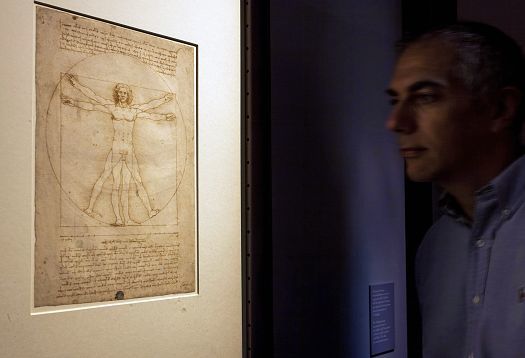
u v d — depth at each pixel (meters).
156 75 1.70
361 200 1.14
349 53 1.15
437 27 0.87
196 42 1.79
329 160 1.10
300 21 1.08
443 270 0.97
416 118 0.87
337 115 1.12
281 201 1.02
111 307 1.58
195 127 1.79
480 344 0.84
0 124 1.39
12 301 1.40
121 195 1.61
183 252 1.75
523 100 0.84
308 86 1.08
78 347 1.51
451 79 0.85
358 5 1.17
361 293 1.12
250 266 0.85
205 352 1.78
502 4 0.90
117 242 1.60
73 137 1.52
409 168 0.89
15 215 1.41
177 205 1.74
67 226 1.51
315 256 1.07
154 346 1.66
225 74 1.87
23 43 1.44
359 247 1.13
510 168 0.82
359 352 1.11
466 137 0.85
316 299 1.06
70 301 1.51
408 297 1.11
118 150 1.61
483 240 0.86
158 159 1.70
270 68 0.93
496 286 0.83
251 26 0.87
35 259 1.45
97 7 1.57
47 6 1.49
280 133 1.03
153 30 1.69
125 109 1.63
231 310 1.86
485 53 0.84
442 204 0.97
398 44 0.92
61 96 1.50
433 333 0.97
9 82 1.41
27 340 1.42
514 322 0.80
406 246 1.11
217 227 1.83
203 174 1.80
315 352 1.05
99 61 1.58
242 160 0.87
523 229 0.81
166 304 1.69
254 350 0.84
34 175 1.45
